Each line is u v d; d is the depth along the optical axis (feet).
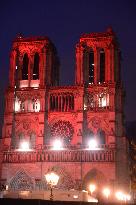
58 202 119.34
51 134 425.28
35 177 407.44
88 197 258.78
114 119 412.36
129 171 428.15
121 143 407.64
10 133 429.38
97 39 442.09
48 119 429.38
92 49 447.83
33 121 431.84
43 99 433.48
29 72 452.35
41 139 419.13
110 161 395.96
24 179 411.34
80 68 436.35
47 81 443.32
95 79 432.66
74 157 404.57
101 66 444.14
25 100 441.68
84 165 400.47
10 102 442.09
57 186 398.01
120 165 400.47
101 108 419.95
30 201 108.68
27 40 459.73
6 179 414.21
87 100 428.56
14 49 460.55
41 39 456.86
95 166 397.60
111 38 439.22
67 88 433.07
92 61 451.12
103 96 425.28
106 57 435.53
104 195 357.41
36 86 448.24
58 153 409.49
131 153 446.19
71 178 399.44
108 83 424.87
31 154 415.85
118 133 411.75
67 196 245.04
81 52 441.27
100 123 416.87
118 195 330.13
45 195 243.19
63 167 404.16
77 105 426.10
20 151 419.13
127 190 394.32
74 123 422.82
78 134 412.98
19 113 436.35
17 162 416.87
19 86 451.53
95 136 415.44
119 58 457.68
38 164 410.72
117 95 423.64
